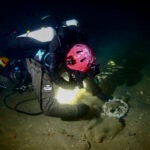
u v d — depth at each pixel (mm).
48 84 1583
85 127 1577
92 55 1555
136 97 1816
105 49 2488
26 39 1625
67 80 1635
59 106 1578
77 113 1599
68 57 1509
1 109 1738
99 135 1503
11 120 1642
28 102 1811
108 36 2748
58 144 1463
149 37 2740
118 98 1797
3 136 1521
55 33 1604
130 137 1492
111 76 2049
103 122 1599
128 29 2916
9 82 1982
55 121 1634
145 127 1558
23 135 1527
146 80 1999
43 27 1654
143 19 3154
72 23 1658
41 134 1534
